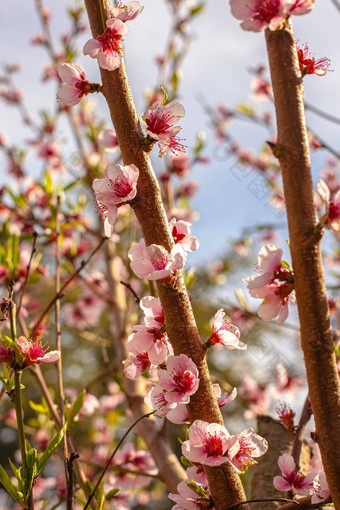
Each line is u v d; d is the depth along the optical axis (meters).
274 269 0.69
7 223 1.21
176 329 0.71
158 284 0.71
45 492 1.75
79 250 1.51
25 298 1.29
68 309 1.98
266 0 0.69
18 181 1.85
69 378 3.62
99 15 0.75
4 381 0.76
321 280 0.67
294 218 0.68
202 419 0.71
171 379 0.70
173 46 1.64
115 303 1.36
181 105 0.74
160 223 0.72
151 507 3.26
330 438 0.67
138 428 1.06
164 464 1.02
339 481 0.67
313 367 0.67
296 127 0.69
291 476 0.78
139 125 0.74
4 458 3.69
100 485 0.83
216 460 0.69
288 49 0.69
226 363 3.48
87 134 1.62
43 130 1.91
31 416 3.29
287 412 0.94
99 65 0.74
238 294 1.63
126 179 0.73
